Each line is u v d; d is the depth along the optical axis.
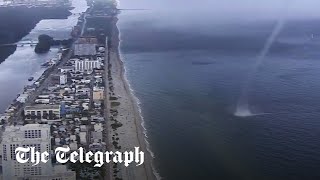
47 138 177.00
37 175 168.00
